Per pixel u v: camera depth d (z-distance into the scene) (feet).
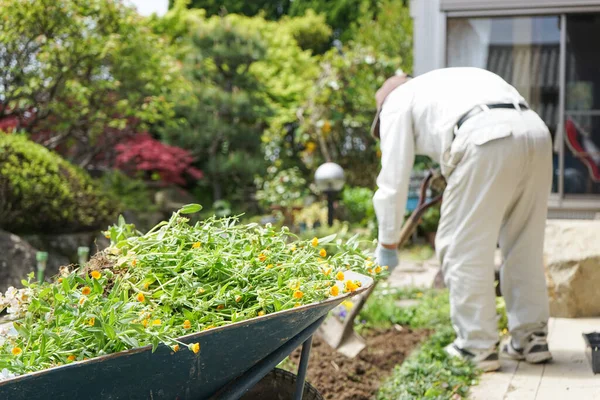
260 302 7.07
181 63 40.81
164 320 6.81
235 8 67.87
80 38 25.48
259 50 41.09
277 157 40.42
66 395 5.90
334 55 36.52
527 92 24.97
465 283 12.27
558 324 15.43
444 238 12.48
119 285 6.98
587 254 15.79
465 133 11.80
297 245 8.66
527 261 12.59
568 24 24.41
